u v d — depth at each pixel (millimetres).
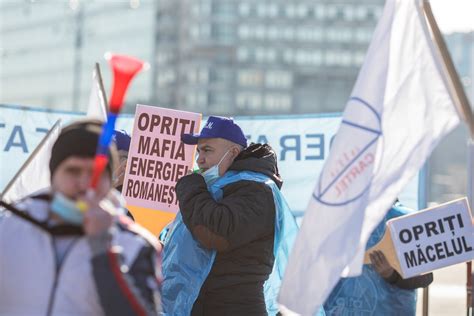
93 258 5520
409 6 8156
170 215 11836
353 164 7965
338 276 7855
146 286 5641
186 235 10055
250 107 122500
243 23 123312
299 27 123688
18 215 5781
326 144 13992
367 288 11484
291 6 123688
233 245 9625
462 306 22078
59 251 5711
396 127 8047
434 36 8422
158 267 5820
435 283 24875
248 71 123062
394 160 8000
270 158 10234
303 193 14023
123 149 11797
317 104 122938
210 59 122000
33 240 5730
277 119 14156
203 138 10203
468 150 10781
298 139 14094
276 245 9984
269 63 123188
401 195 13562
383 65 8094
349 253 7840
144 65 5402
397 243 10711
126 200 11852
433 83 8078
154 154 11906
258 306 9875
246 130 14281
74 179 5672
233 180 9867
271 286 10328
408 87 8094
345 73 122750
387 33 8125
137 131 11914
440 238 10617
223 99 122125
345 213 7922
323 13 123562
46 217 5805
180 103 120688
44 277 5668
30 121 14875
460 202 10617
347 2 122750
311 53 123812
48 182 11359
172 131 11898
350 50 123188
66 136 5719
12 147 14852
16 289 5699
